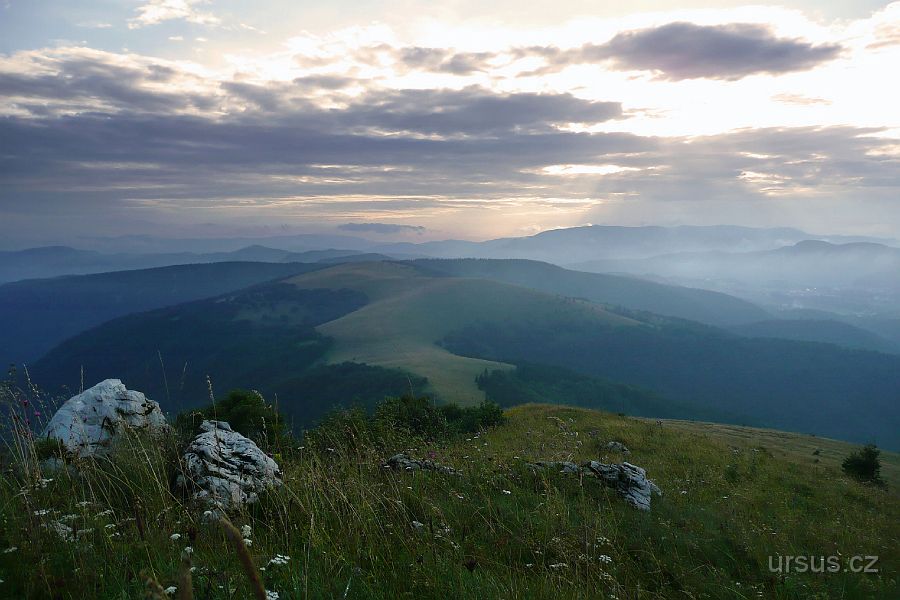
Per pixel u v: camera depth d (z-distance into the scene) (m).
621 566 7.66
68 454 6.08
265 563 4.80
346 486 7.23
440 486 9.20
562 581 6.07
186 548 4.62
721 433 50.78
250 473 7.07
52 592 3.88
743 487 18.22
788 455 35.41
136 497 5.52
